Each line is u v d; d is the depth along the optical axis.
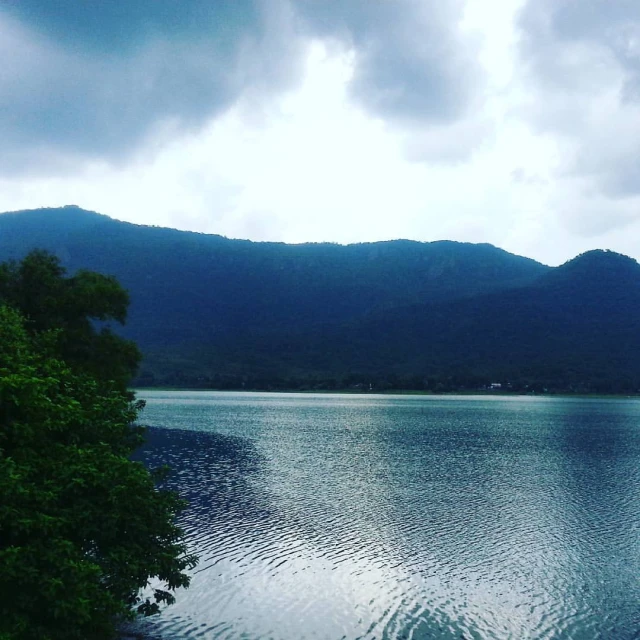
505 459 72.44
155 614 25.67
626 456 75.94
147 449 75.62
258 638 23.88
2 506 16.47
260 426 111.94
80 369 42.78
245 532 38.00
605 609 27.33
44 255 51.50
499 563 33.22
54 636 17.55
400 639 24.12
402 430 108.75
